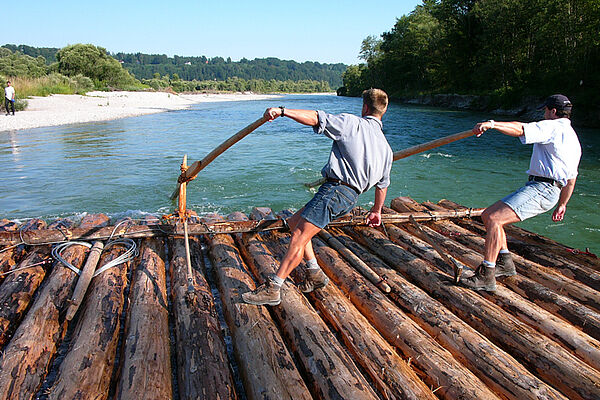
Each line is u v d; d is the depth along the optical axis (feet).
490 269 11.53
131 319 9.79
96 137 55.36
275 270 12.52
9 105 77.66
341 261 13.42
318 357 8.59
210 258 14.17
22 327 9.37
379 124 10.21
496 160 42.80
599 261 13.96
